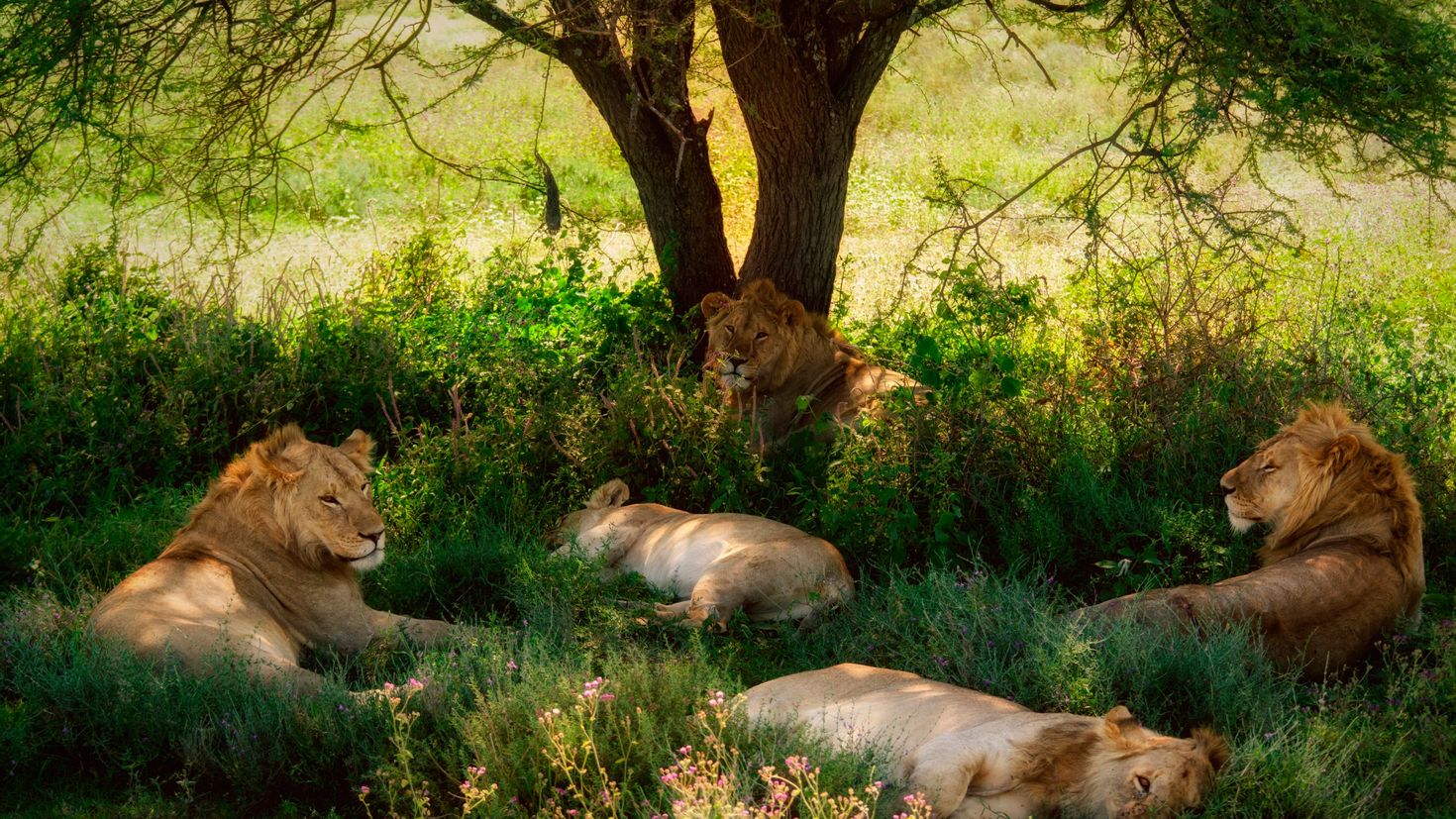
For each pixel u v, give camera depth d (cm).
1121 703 861
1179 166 1166
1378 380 1327
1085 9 1303
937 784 678
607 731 754
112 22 1134
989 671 902
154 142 1356
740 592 1048
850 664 846
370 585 1129
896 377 1397
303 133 2820
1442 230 2289
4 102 1153
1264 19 1121
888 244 2312
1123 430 1273
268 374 1380
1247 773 727
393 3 1284
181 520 1163
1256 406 1243
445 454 1278
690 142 1546
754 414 1323
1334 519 1021
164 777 817
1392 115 1132
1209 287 1372
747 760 726
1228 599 934
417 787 765
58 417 1283
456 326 1501
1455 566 1148
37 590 1007
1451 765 817
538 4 1310
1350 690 891
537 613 1010
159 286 1667
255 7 1209
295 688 859
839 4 1387
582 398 1337
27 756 808
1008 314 1234
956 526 1180
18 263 1301
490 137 2891
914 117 3294
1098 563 1105
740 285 1584
